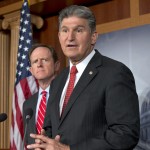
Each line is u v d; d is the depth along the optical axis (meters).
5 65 6.22
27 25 5.16
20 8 5.77
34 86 4.75
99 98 1.92
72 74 2.16
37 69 3.83
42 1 5.51
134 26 4.84
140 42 4.73
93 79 1.99
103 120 1.92
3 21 6.09
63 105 2.07
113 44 5.03
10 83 5.91
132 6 4.99
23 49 5.06
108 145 1.77
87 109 1.91
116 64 2.00
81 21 2.03
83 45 2.05
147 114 4.49
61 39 2.08
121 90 1.87
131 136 1.78
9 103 5.96
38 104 3.78
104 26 5.24
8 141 5.93
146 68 4.62
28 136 3.57
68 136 1.93
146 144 4.41
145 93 4.57
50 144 1.79
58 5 5.66
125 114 1.82
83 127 1.90
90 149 1.79
